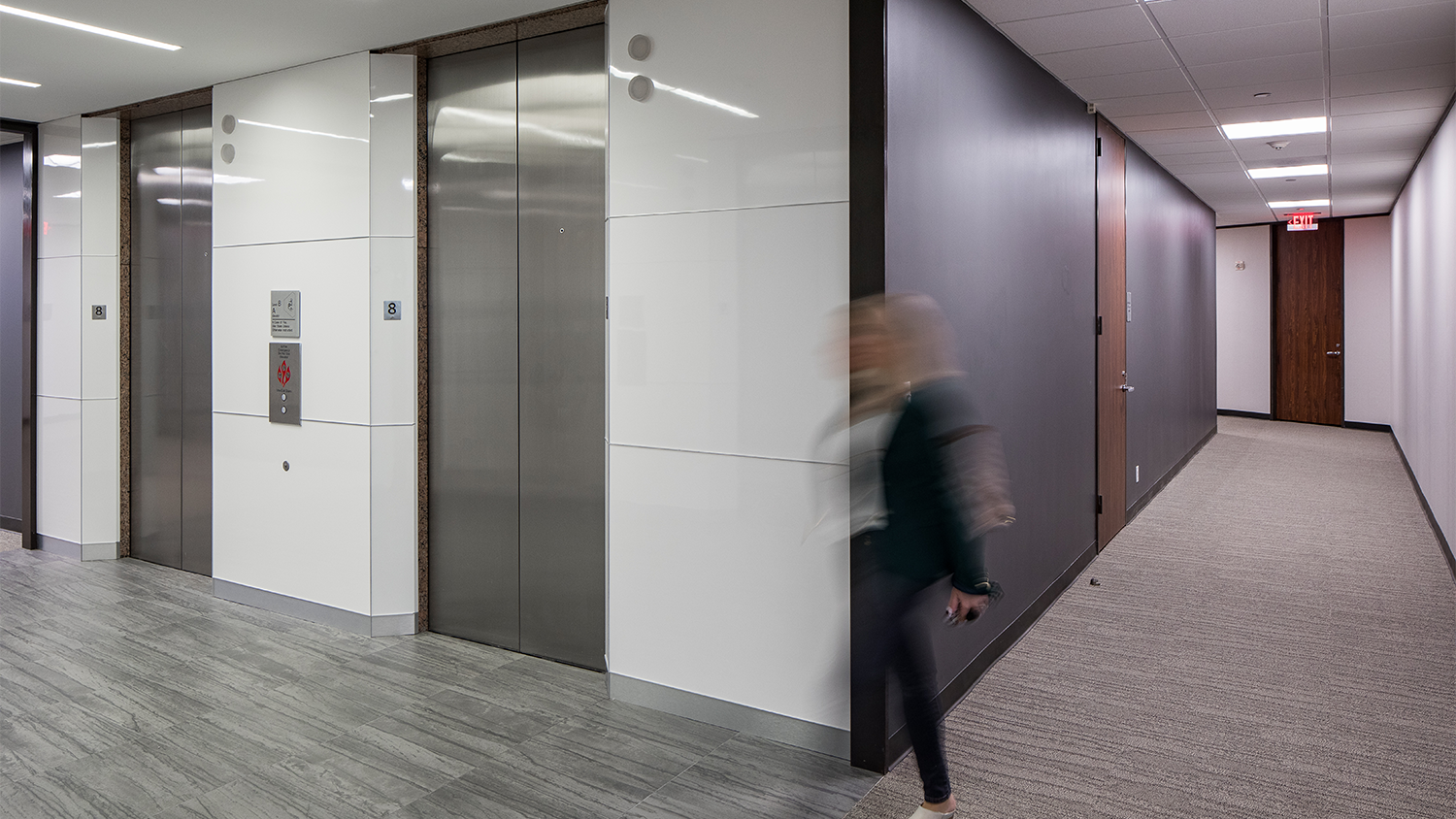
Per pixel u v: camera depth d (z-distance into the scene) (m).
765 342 3.74
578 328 4.70
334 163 5.21
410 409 5.20
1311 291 15.24
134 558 7.06
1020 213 5.03
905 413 2.86
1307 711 4.15
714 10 3.77
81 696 4.38
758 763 3.65
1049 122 5.56
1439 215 7.46
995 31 4.62
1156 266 9.12
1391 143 8.01
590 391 4.68
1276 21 4.61
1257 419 16.02
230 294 5.80
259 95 5.53
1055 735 3.91
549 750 3.79
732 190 3.78
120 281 6.92
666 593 4.09
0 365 8.09
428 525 5.29
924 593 2.96
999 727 3.99
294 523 5.55
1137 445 8.41
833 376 3.58
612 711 4.17
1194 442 12.20
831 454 3.61
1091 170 6.55
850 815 3.24
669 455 4.02
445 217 5.12
